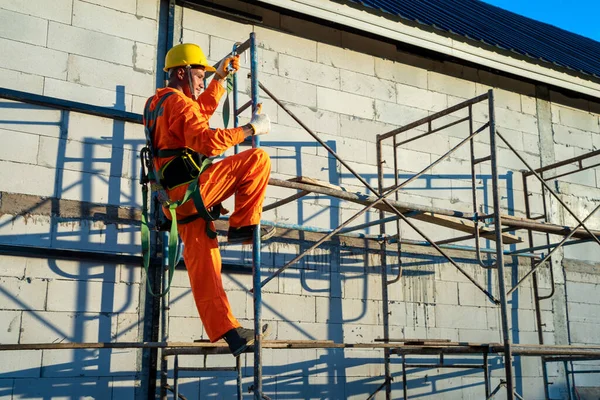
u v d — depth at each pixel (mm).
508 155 9664
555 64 9508
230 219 4543
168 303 6715
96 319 6355
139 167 6910
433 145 8984
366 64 8711
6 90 6242
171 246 4191
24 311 6035
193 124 4176
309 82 8180
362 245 8109
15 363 5922
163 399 6449
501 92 9875
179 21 7449
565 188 10141
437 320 8422
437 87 9250
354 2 7898
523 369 8992
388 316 7992
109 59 6965
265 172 4523
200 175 4332
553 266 9633
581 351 6883
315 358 7508
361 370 7770
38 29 6637
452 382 8391
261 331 4949
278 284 7398
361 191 8242
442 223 7812
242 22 7871
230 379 6938
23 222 6168
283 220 7586
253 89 5676
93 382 6238
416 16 8773
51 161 6430
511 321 9055
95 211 6551
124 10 7176
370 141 8477
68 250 6277
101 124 6781
